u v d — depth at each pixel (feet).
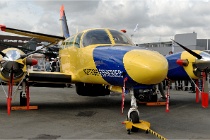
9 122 22.88
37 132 19.54
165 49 87.56
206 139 17.88
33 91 52.49
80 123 22.72
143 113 27.84
